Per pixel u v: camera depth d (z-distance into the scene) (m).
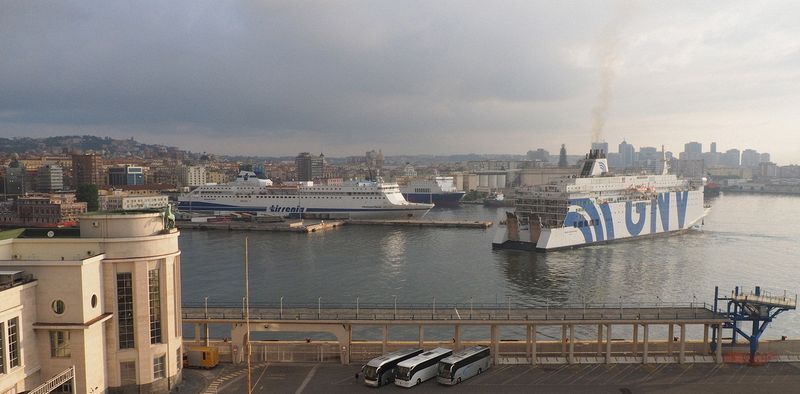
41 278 54.19
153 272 60.41
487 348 67.69
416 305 115.50
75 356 54.44
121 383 59.09
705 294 128.12
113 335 58.41
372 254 185.38
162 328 61.06
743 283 140.00
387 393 60.16
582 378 64.75
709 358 70.44
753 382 63.56
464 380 63.81
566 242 194.75
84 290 54.38
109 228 58.53
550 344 74.69
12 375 50.59
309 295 125.50
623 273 152.88
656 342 75.38
